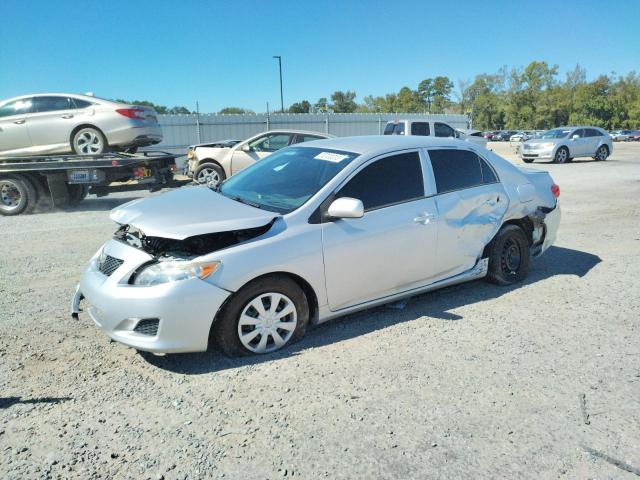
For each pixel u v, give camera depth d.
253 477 2.50
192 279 3.36
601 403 3.16
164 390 3.27
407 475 2.52
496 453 2.69
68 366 3.57
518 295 5.05
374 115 27.20
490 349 3.87
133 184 10.60
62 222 8.84
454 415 3.02
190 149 12.98
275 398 3.18
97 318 3.55
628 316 4.53
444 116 30.89
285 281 3.72
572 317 4.50
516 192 5.18
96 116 10.55
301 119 25.19
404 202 4.33
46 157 10.04
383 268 4.18
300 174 4.30
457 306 4.75
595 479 2.51
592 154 22.88
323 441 2.77
